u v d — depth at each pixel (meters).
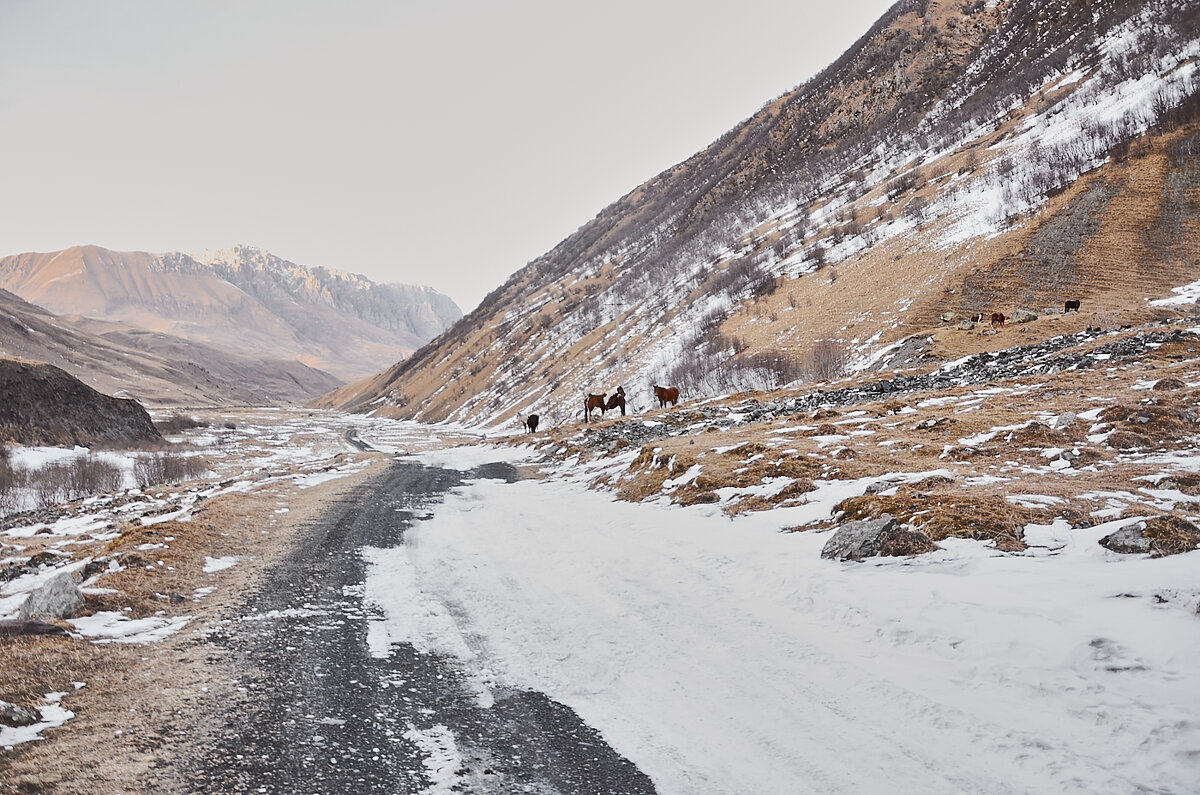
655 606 9.60
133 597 10.08
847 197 107.31
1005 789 4.93
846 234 84.88
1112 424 14.03
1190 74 64.31
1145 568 7.25
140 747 5.93
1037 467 12.59
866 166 122.62
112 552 12.59
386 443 79.06
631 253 185.12
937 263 57.88
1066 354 25.33
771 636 8.06
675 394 40.62
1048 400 18.31
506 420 107.06
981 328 39.25
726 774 5.66
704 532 12.52
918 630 7.17
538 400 106.06
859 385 29.73
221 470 51.81
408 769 5.76
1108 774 4.80
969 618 7.09
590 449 28.28
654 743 6.24
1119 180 54.41
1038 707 5.66
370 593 11.03
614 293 147.12
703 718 6.59
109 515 21.58
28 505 36.62
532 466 29.20
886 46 161.25
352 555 13.47
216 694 7.13
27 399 55.00
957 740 5.57
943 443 15.41
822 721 6.24
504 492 21.58
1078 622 6.49
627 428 30.84
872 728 5.99
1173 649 5.75
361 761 5.86
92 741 6.00
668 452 18.77
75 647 8.16
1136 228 49.31
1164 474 10.72
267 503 19.03
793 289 75.69
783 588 9.18
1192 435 12.97
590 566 11.81
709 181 187.00
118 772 5.48
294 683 7.50
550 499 19.09
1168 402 14.77
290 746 6.07
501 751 6.12
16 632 8.34
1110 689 5.56
